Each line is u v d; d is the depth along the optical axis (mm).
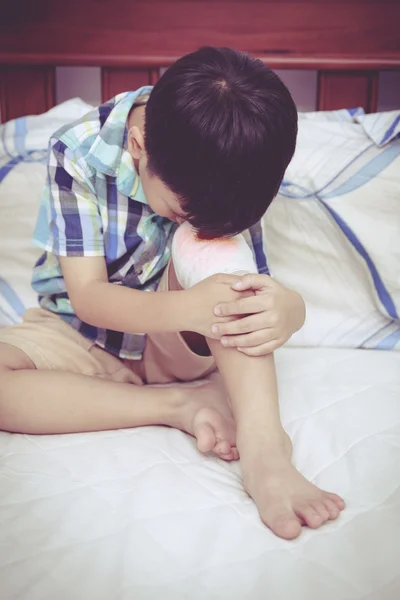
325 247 1196
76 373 885
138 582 549
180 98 708
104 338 999
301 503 662
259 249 1030
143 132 816
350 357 1110
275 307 760
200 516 655
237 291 769
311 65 1421
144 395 874
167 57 1402
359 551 599
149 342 992
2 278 1189
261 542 618
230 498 702
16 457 777
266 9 1395
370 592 541
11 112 1428
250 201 730
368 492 703
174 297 805
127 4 1379
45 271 1020
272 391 769
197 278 815
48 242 942
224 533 628
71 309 1011
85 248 913
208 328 791
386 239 1143
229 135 687
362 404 911
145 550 592
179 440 840
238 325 759
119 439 832
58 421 843
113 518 646
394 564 576
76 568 566
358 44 1416
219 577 559
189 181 720
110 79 1434
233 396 775
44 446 814
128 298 853
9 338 949
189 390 888
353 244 1159
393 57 1419
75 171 913
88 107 1324
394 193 1167
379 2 1396
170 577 557
